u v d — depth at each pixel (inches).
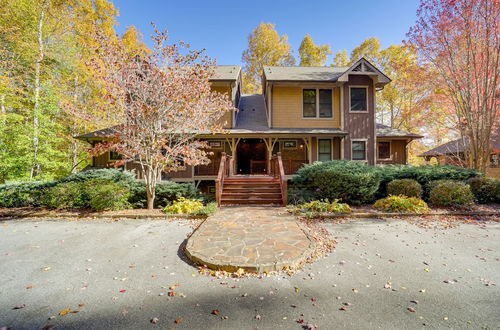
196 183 539.2
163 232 223.3
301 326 92.5
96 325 94.0
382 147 593.3
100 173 347.9
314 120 530.3
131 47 661.9
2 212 287.9
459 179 338.3
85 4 601.3
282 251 164.9
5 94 458.6
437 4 376.2
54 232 223.5
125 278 134.3
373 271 140.3
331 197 325.4
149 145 302.5
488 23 351.3
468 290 118.1
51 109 451.8
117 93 280.5
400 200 285.9
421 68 425.7
